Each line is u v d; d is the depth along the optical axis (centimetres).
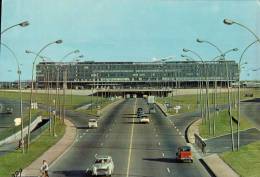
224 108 16325
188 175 4966
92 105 17475
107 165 4862
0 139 7750
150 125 11212
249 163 5588
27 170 5128
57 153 6612
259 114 13500
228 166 5441
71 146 7519
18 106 17150
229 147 7288
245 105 17438
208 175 4969
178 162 5897
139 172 5128
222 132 9625
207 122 11456
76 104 19238
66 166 5528
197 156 6425
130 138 8656
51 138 8400
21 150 6788
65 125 10956
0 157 6000
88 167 5447
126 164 5725
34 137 8125
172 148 7306
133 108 17500
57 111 14950
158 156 6450
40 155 6372
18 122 7450
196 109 16162
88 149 7162
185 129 10269
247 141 8138
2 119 12119
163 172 5150
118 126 10975
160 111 16075
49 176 4847
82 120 12475
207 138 8706
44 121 11944
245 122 11356
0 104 18275
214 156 6272
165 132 9694
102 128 10506
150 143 7950
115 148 7294
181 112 15075
